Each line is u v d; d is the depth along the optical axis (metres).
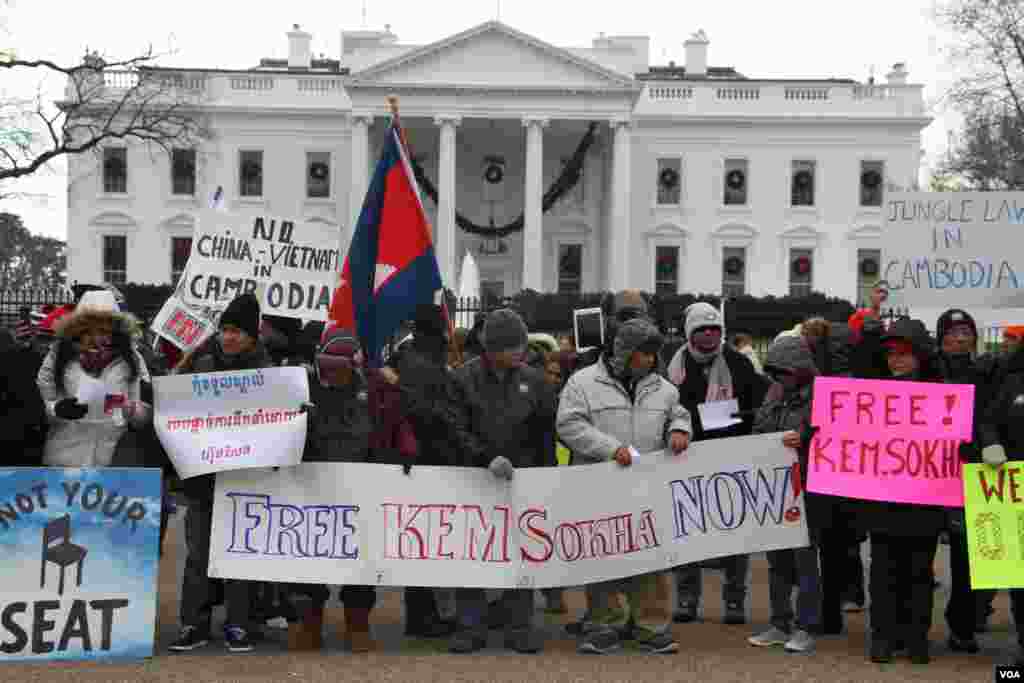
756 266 57.28
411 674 6.89
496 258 57.31
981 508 7.43
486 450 7.77
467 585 7.62
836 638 8.30
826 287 57.22
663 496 7.81
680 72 66.81
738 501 7.89
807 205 57.25
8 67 31.58
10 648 7.17
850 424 7.76
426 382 7.87
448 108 52.94
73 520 7.31
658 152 57.31
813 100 57.38
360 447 7.79
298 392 7.68
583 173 57.50
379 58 54.03
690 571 8.89
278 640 8.09
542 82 52.88
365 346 9.32
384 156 9.40
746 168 57.34
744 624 8.75
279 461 7.55
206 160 51.25
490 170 57.38
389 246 9.34
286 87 56.50
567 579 7.67
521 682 6.71
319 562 7.61
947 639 8.33
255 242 9.88
